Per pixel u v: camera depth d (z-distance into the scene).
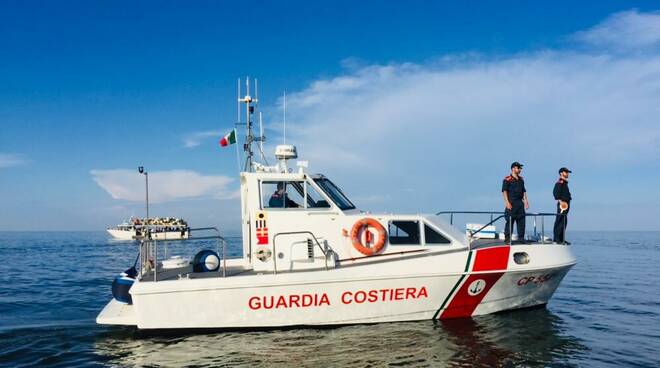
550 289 8.43
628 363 6.29
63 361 6.38
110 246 40.00
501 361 6.23
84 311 9.81
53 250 33.84
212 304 7.07
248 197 7.90
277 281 7.09
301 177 7.91
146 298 6.94
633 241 50.41
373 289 7.34
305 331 7.24
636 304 10.27
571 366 6.14
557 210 8.81
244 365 6.09
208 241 33.41
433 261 7.46
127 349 6.79
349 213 8.02
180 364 6.16
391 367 5.97
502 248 7.76
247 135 8.92
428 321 7.74
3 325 8.39
